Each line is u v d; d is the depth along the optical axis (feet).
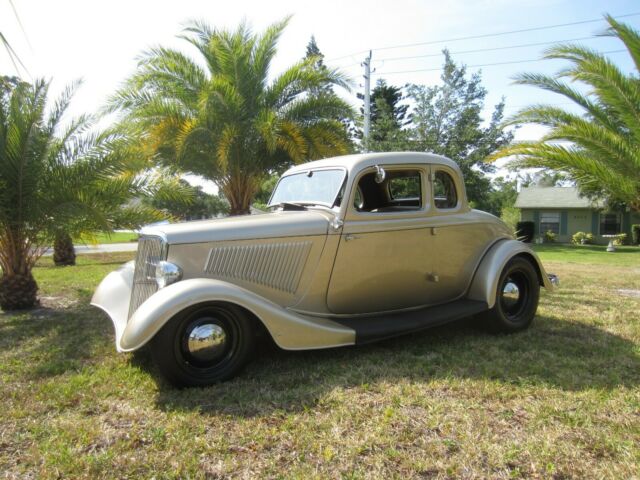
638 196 26.40
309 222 12.89
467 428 8.82
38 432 8.83
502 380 11.17
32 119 19.39
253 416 9.37
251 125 33.12
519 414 9.43
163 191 23.79
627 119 25.14
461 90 74.33
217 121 32.71
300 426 8.91
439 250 14.60
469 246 15.30
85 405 10.03
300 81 34.65
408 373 11.61
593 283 27.89
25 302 21.09
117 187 22.15
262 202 71.00
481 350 13.56
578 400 10.03
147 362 12.70
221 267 12.09
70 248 40.55
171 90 33.42
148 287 12.27
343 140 35.83
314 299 13.17
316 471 7.47
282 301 12.82
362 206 15.31
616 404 9.81
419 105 75.77
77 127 22.00
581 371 11.70
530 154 25.76
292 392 10.44
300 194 14.88
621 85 24.34
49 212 20.35
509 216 94.58
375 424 8.98
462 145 74.54
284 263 12.68
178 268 11.66
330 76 35.40
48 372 12.19
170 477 7.37
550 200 97.35
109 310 13.94
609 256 59.93
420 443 8.32
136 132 23.76
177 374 10.64
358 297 13.70
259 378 11.38
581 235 91.81
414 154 14.48
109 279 15.62
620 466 7.55
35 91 20.65
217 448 8.16
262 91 35.06
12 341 15.28
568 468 7.54
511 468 7.61
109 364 12.64
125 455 7.93
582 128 24.90
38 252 22.94
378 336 12.74
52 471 7.48
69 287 26.78
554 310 19.16
